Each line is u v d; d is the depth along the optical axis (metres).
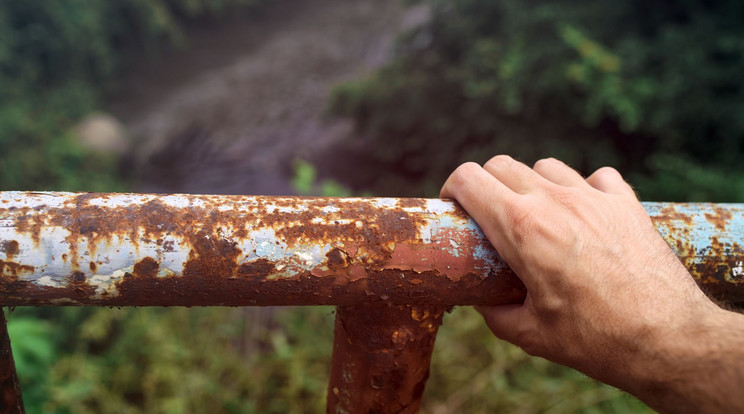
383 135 5.14
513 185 0.64
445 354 2.21
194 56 8.90
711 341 0.50
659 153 3.63
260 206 0.54
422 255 0.56
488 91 4.03
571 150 3.85
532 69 3.84
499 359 2.18
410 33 5.41
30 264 0.48
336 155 5.86
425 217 0.57
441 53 5.05
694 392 0.49
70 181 5.27
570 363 0.58
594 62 3.44
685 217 0.64
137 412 2.12
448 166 4.70
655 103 3.40
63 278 0.49
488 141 4.46
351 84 5.49
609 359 0.54
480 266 0.58
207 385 2.17
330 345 2.39
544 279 0.56
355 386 0.66
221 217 0.52
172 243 0.50
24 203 0.50
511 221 0.56
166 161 6.29
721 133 3.37
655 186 3.30
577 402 2.00
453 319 2.36
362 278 0.54
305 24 9.99
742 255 0.63
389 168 5.41
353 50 8.80
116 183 5.70
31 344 1.91
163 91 7.91
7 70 6.30
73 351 2.47
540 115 3.98
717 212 0.65
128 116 7.29
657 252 0.57
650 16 3.89
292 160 6.05
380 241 0.54
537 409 2.02
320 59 8.59
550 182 0.63
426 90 4.75
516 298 0.61
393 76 5.21
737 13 3.52
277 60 8.65
